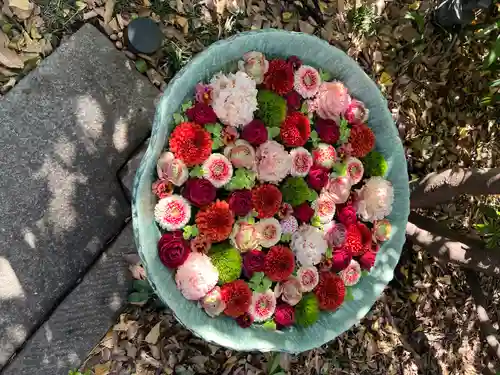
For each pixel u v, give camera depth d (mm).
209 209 850
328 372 1352
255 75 901
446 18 1479
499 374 1177
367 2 1477
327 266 965
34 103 1103
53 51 1139
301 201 919
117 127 1165
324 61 979
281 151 886
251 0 1348
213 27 1290
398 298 1484
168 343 1203
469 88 1562
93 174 1138
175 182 842
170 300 841
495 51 1308
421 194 1344
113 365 1150
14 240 1070
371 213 995
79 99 1136
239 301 868
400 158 1031
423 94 1527
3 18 1118
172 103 842
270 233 892
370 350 1419
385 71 1488
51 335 1092
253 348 901
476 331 1562
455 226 1539
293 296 915
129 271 1155
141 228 824
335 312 991
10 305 1062
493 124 1589
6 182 1071
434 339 1507
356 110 984
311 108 965
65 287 1109
